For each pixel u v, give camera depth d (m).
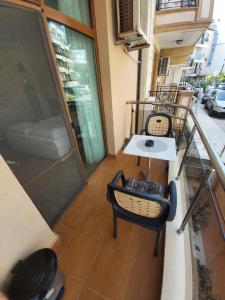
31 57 0.95
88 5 1.50
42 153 1.15
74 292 0.96
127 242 1.23
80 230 1.33
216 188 1.03
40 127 1.10
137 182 1.32
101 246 1.21
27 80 0.95
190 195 1.57
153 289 0.96
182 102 3.52
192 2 3.46
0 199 0.72
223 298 0.94
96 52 1.72
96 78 1.86
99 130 2.17
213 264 1.09
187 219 1.05
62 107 1.26
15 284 0.72
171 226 1.21
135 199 0.78
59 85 1.18
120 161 2.38
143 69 3.54
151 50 3.88
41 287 0.69
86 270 1.07
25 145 1.00
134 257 1.13
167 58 6.62
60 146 1.33
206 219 1.19
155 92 4.57
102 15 1.54
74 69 1.47
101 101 2.02
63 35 1.25
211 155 0.82
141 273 1.04
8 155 0.90
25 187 1.04
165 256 1.03
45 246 1.08
